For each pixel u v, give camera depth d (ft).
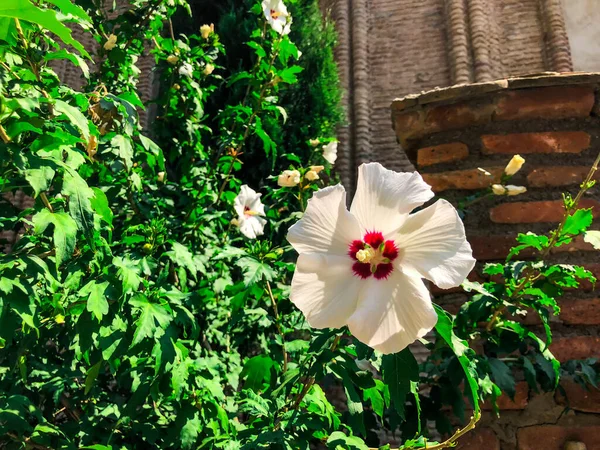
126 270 3.96
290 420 3.47
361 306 2.41
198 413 4.46
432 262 2.39
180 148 7.68
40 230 3.20
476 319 4.16
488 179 5.15
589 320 4.66
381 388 3.61
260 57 7.18
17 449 4.09
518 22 12.58
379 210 2.58
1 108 3.10
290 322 5.01
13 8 2.47
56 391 5.05
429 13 13.10
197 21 13.07
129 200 6.33
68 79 13.92
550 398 4.54
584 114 5.23
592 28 12.13
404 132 5.61
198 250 6.82
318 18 11.74
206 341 6.92
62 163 3.34
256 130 7.33
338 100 11.37
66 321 4.40
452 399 4.33
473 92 5.28
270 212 7.31
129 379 4.81
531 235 3.99
